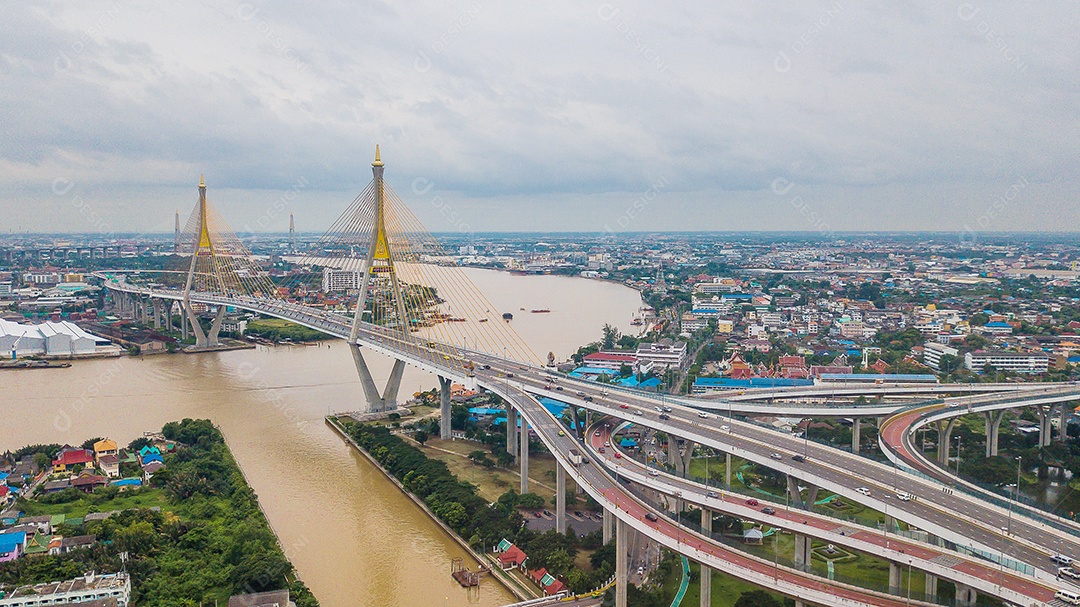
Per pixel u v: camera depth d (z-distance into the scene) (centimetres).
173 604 13550
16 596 12938
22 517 17012
